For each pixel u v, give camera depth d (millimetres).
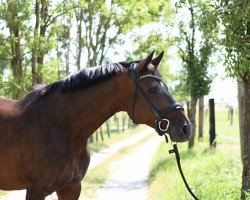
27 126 5477
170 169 14852
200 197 8672
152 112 5355
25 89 17234
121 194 13672
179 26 18297
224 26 7273
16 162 5469
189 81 19141
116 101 5547
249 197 7773
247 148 8016
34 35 16844
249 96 7945
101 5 23266
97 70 5531
